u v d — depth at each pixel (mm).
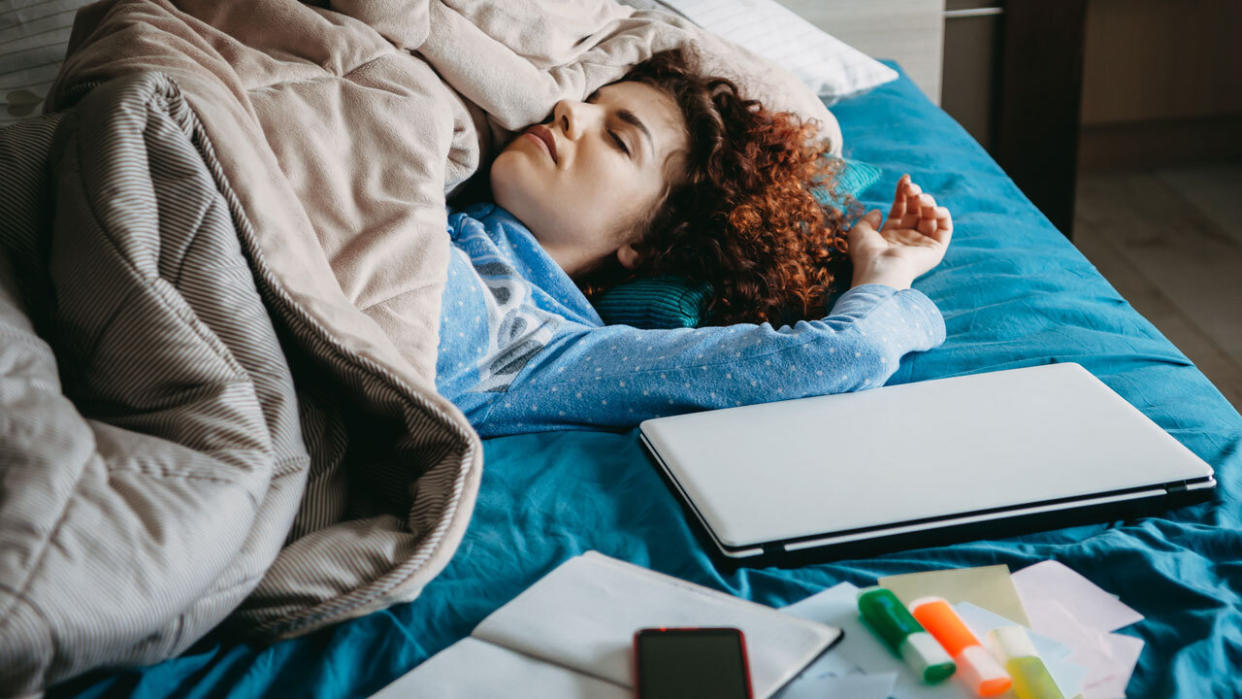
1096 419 890
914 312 1090
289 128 954
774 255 1233
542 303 1087
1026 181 2613
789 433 890
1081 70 2480
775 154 1310
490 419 982
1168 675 632
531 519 830
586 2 1382
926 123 1804
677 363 976
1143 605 711
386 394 744
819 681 618
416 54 1158
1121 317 1176
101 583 542
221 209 751
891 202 1484
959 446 857
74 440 596
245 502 631
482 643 659
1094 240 2768
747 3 1878
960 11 2438
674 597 691
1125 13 3055
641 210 1204
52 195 783
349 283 887
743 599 713
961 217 1446
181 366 681
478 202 1274
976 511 784
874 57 2355
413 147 1005
